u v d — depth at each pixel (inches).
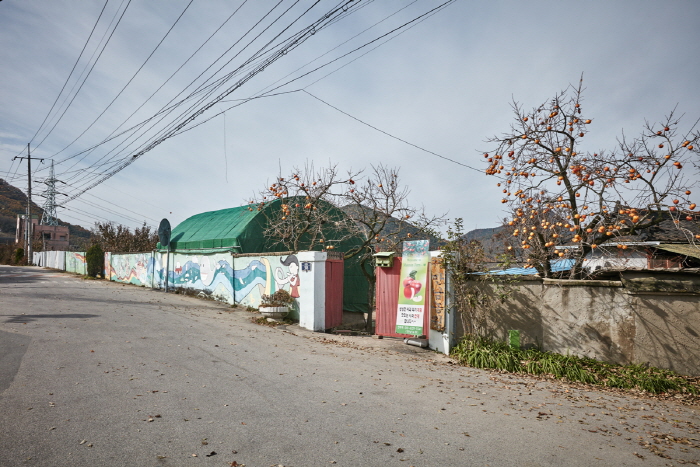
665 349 265.3
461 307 337.1
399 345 369.4
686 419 196.5
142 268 904.3
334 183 577.3
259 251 649.0
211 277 653.3
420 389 229.0
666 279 267.9
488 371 285.9
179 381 218.4
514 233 339.6
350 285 700.7
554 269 380.2
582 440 164.9
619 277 312.5
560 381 261.7
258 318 470.9
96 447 139.9
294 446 147.2
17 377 209.5
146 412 173.2
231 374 237.6
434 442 156.4
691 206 281.6
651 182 303.3
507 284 323.3
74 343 290.0
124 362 249.4
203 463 132.0
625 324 278.8
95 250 1184.8
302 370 256.8
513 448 154.2
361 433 161.6
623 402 221.5
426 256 370.6
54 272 1403.8
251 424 165.6
